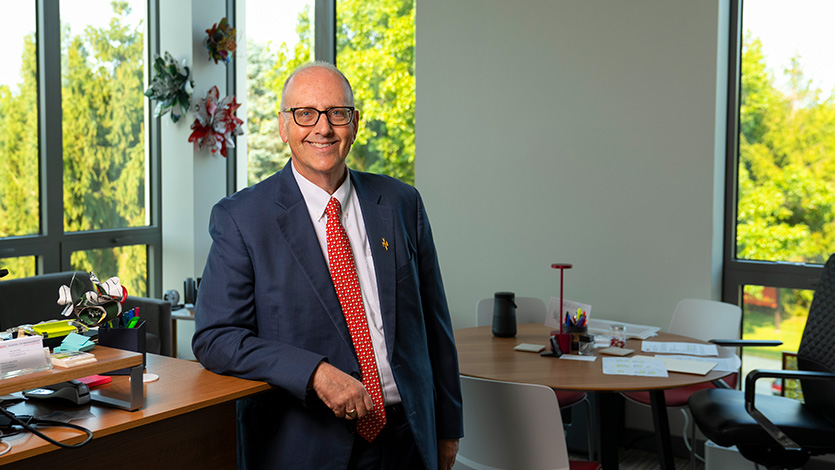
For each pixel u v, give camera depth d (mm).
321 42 4738
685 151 3475
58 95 4148
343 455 1431
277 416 1464
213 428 1433
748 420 2400
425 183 4289
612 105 3662
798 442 2305
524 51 3908
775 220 3453
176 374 1464
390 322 1518
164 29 4703
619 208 3666
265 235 1468
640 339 2939
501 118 4000
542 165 3883
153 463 1317
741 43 3480
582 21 3727
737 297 3531
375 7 4613
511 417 2002
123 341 1372
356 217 1592
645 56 3561
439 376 1707
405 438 1523
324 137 1467
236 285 1448
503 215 4023
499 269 4059
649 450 3611
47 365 1175
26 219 4047
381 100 4613
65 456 1176
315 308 1456
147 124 4789
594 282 3754
